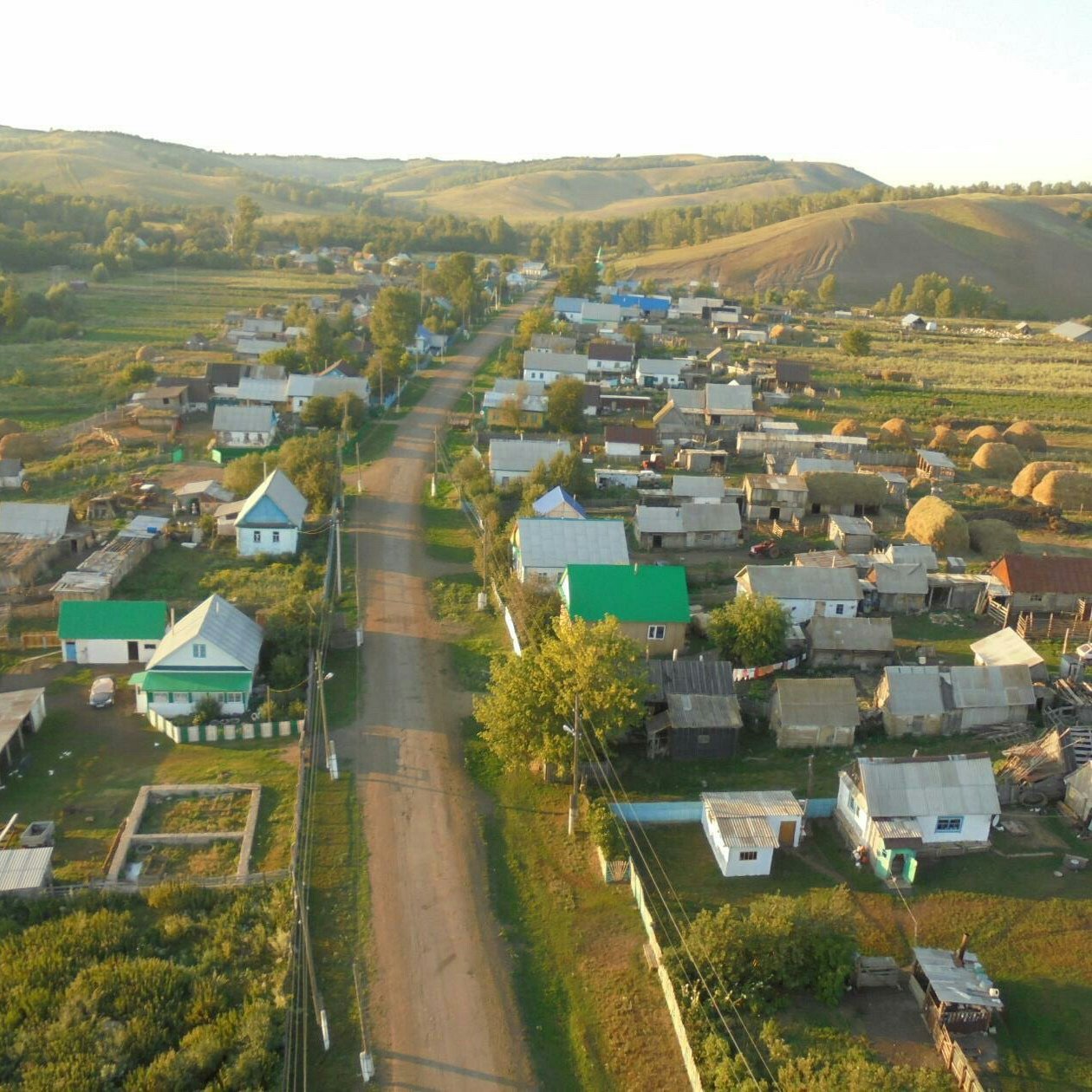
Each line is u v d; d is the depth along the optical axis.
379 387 136.12
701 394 131.88
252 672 59.12
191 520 89.69
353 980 38.91
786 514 94.06
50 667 63.44
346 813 49.28
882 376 164.00
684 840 48.50
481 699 57.12
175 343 168.12
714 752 55.62
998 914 43.19
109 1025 34.88
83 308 196.38
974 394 155.00
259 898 42.84
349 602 74.50
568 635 52.59
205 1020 35.81
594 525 75.75
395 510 95.88
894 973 39.06
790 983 38.41
